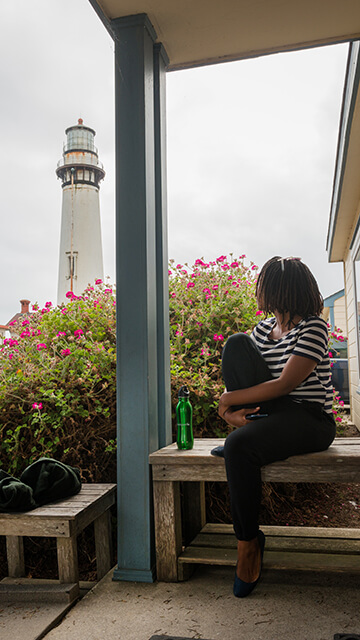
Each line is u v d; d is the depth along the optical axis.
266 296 2.15
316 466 1.97
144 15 2.41
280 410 2.00
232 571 2.28
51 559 2.88
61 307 4.30
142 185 2.38
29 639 1.71
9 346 3.74
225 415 2.08
